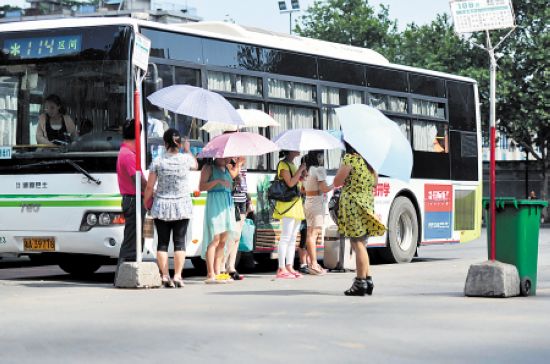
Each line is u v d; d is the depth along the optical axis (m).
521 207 14.72
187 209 16.33
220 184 17.17
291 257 18.97
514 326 11.16
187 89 16.92
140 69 16.77
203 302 13.77
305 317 11.94
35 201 17.53
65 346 9.70
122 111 17.16
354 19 84.06
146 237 17.62
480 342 9.98
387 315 12.14
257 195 20.00
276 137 18.69
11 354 9.27
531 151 69.12
